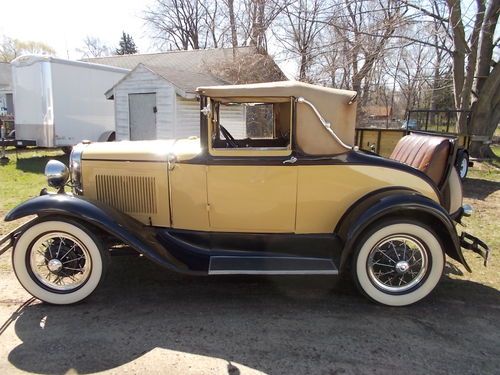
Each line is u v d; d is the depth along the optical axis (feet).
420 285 10.58
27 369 7.88
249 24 47.70
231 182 10.87
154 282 11.93
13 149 48.26
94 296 10.99
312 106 10.31
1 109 66.13
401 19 32.32
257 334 9.23
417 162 12.21
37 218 10.17
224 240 11.48
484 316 10.17
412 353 8.57
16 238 10.11
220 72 47.11
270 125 12.34
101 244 10.30
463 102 38.93
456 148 11.65
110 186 11.80
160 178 11.34
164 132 37.88
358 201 10.93
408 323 9.79
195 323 9.68
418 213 10.43
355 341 9.00
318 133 10.53
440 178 11.67
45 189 11.30
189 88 37.01
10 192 23.63
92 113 40.11
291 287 11.75
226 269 10.49
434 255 10.38
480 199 24.02
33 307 10.36
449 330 9.50
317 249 11.35
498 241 15.78
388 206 10.01
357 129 30.91
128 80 38.88
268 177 10.77
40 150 47.67
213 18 84.84
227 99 10.84
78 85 38.06
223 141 11.93
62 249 10.38
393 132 29.35
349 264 11.12
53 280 10.72
